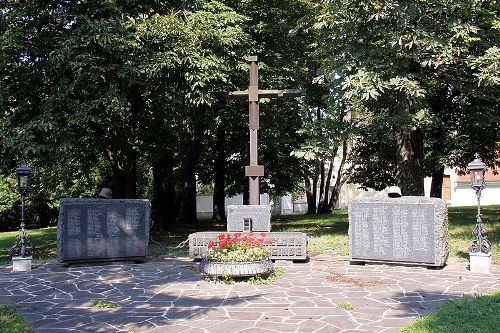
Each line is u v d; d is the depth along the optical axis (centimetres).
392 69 1226
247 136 2436
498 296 706
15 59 1328
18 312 710
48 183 2422
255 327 609
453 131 1881
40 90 1382
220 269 884
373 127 2106
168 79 1400
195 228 2133
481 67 1230
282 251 1111
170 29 1319
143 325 630
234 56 1502
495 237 1311
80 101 1342
